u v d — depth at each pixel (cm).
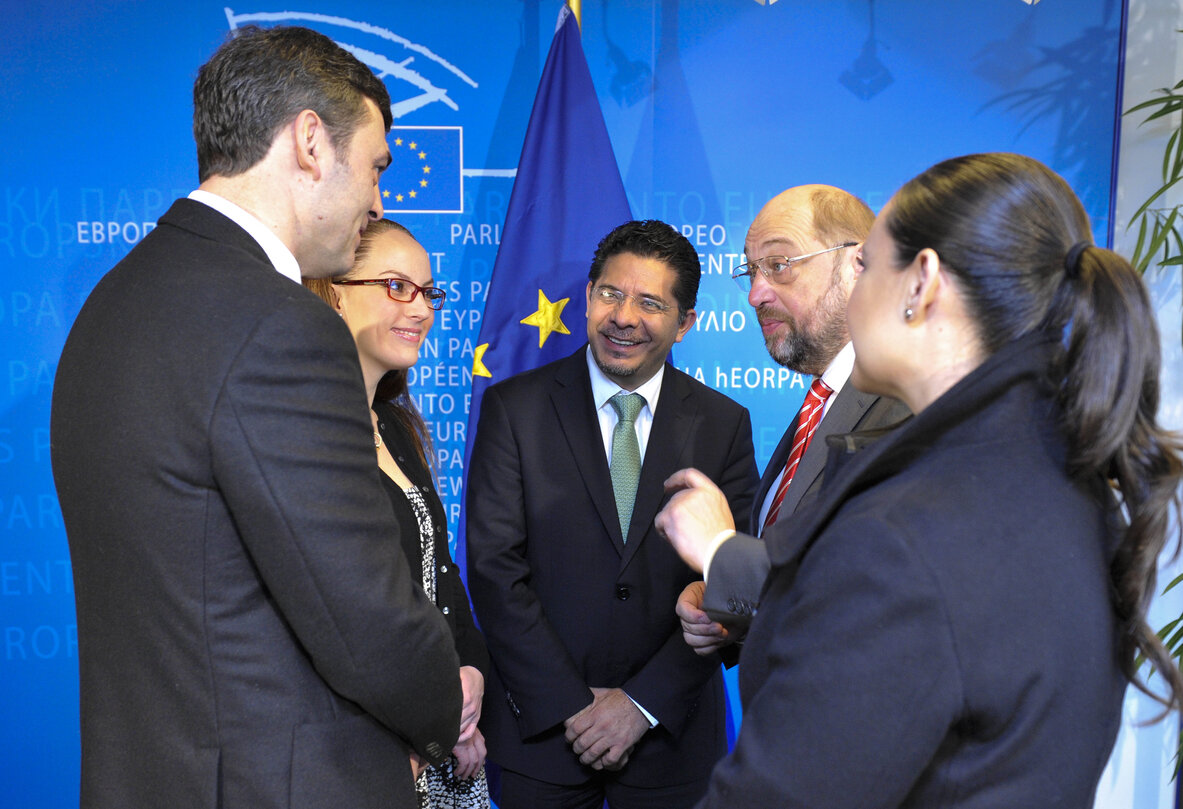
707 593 100
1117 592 77
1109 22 240
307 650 98
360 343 156
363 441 100
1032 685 69
